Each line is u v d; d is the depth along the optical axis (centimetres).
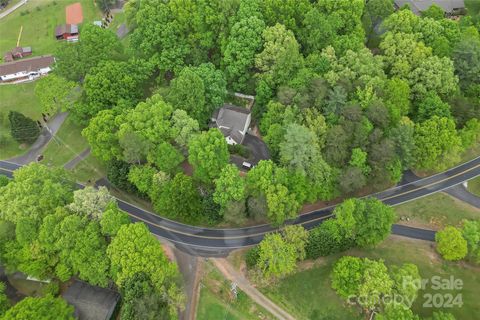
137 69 12250
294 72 11819
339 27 12569
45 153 12425
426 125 10831
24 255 9044
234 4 12550
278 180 9744
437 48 12312
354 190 11106
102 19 17538
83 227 9000
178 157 10425
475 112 11431
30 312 7912
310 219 10731
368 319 9050
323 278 9700
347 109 10531
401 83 11306
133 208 11056
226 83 12256
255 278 9569
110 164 11106
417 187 11412
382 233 9556
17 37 17088
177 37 12500
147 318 7850
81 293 9075
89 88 11575
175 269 8869
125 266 8344
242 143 11656
